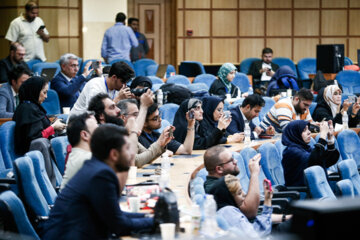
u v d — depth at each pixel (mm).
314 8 19219
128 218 3746
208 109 7848
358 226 1763
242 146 7871
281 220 5469
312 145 8320
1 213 4027
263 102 8688
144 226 3746
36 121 6688
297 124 7320
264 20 19172
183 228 3709
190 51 19125
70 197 3695
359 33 19344
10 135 6586
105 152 3793
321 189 6070
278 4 19141
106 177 3650
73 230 3646
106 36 15938
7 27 16891
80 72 15078
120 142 3797
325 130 7289
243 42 19188
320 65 15344
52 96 9805
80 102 7102
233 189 4988
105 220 3623
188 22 19062
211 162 5391
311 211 1774
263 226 4871
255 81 15094
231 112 8711
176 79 12664
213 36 19109
